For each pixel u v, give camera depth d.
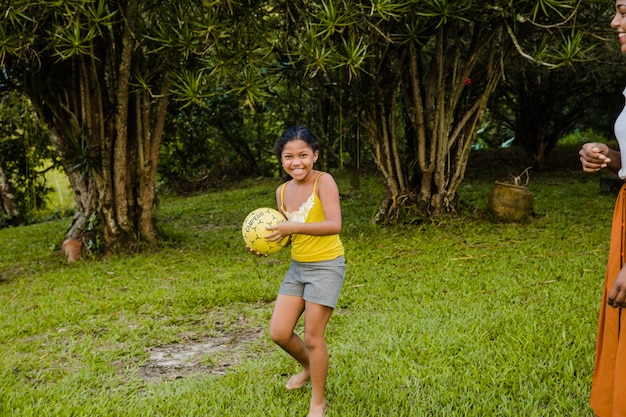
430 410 3.14
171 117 13.51
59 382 3.71
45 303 5.64
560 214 9.26
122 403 3.37
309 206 3.01
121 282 6.41
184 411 3.21
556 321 4.29
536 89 14.26
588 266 5.96
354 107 8.72
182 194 17.17
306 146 3.00
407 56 8.77
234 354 4.16
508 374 3.50
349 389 3.38
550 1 6.52
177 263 7.25
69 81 7.89
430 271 6.04
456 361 3.69
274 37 7.60
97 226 8.12
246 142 17.62
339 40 7.71
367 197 12.27
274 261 7.03
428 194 8.91
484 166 15.96
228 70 6.52
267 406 3.24
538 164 14.89
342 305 5.08
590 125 16.97
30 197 15.52
